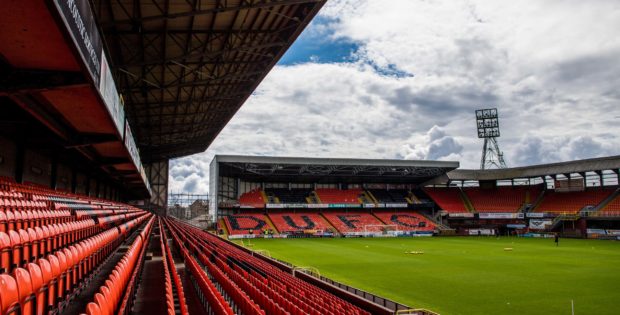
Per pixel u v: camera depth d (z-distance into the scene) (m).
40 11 6.92
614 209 59.16
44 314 5.36
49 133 16.81
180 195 83.12
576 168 65.94
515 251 41.75
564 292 21.31
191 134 54.75
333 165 64.06
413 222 71.06
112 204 35.34
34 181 23.12
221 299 8.36
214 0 21.25
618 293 21.05
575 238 59.84
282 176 72.00
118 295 6.54
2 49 8.37
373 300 15.70
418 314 14.21
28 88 9.34
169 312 5.67
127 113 39.31
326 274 27.31
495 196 75.81
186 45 26.08
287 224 65.56
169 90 34.62
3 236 5.86
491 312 17.31
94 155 23.56
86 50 9.05
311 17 23.36
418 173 73.19
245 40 27.05
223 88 36.12
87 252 8.53
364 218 71.44
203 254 18.25
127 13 20.12
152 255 17.02
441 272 28.14
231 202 65.56
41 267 5.19
